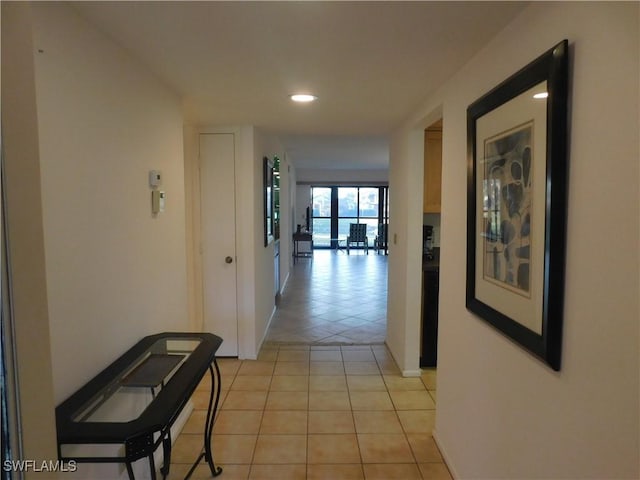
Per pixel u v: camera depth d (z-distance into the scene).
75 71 1.39
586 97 1.03
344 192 11.71
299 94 2.43
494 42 1.59
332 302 5.90
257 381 3.24
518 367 1.41
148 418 1.26
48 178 1.25
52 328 1.28
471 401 1.86
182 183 2.53
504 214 1.46
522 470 1.39
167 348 2.10
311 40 1.62
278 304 5.76
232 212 3.61
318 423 2.61
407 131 3.17
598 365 1.00
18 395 0.78
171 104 2.33
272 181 4.88
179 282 2.47
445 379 2.24
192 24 1.49
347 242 11.34
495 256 1.54
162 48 1.72
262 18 1.43
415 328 3.31
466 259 1.88
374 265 9.43
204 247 3.64
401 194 3.45
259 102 2.64
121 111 1.73
